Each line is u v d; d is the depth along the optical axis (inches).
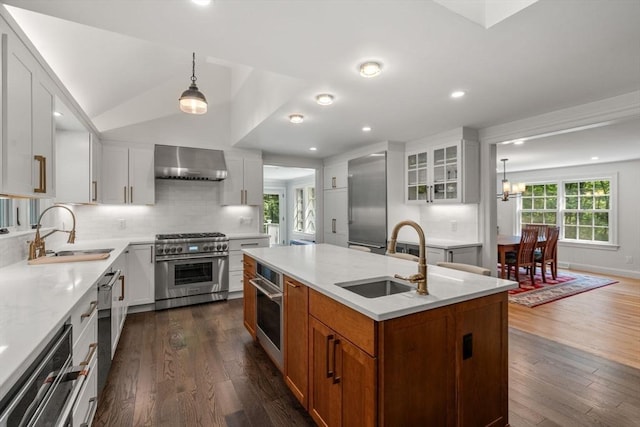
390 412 50.1
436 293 58.6
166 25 64.4
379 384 49.5
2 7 57.1
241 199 185.2
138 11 59.5
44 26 77.0
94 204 144.6
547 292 184.2
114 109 152.5
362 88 98.3
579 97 106.1
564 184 276.1
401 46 72.7
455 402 57.7
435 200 159.6
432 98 107.1
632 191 234.8
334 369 59.6
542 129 126.0
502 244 198.7
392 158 174.4
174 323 133.3
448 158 153.6
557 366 98.0
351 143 178.9
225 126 182.1
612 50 74.4
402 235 177.8
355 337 53.7
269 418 73.8
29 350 35.7
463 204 157.0
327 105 114.6
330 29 66.0
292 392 79.6
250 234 180.7
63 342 47.1
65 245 131.8
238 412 75.8
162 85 164.7
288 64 81.8
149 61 132.3
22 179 65.7
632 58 78.4
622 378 91.0
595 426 70.9
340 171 211.8
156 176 163.9
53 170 83.0
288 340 80.7
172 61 144.6
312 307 68.4
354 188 197.2
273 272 91.0
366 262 92.2
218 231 185.6
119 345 111.6
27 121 68.0
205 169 166.2
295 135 158.9
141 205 165.5
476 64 81.7
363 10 59.6
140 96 159.0
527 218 302.4
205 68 175.2
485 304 61.7
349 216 201.6
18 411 32.4
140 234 165.6
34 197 72.2
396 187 175.9
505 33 67.2
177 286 153.9
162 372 93.3
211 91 177.6
